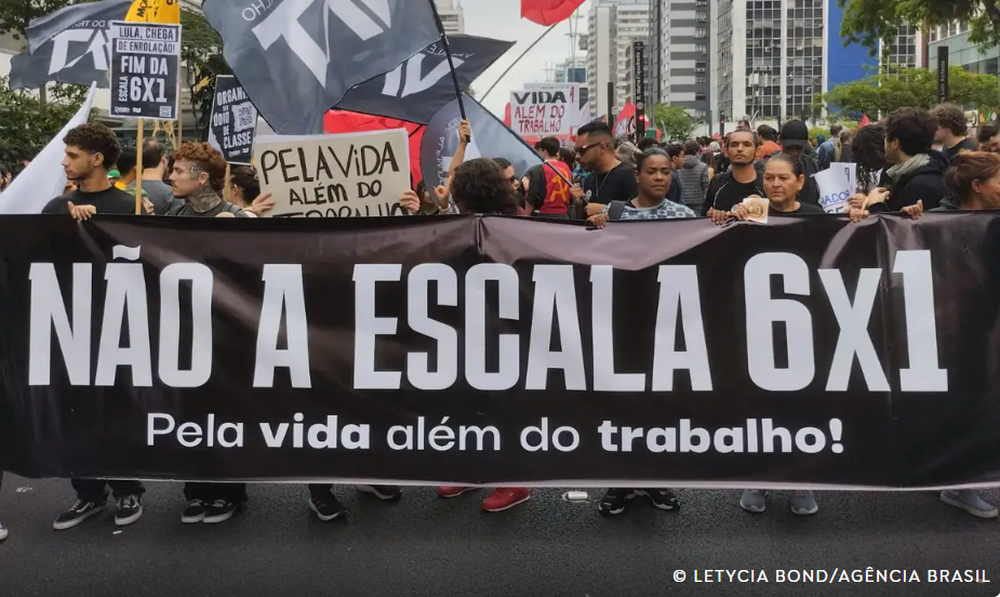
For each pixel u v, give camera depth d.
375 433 4.20
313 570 4.21
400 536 4.61
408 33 5.23
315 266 4.19
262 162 5.16
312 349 4.20
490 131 8.06
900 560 4.20
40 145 16.67
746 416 4.12
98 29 10.27
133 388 4.25
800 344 4.11
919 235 4.06
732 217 4.11
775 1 151.12
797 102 151.88
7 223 4.23
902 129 5.27
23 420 4.29
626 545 4.45
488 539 4.56
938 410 4.07
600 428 4.16
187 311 4.23
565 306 4.15
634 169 6.88
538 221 4.15
